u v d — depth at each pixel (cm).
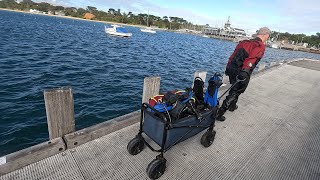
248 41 402
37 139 609
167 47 4281
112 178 274
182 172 298
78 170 282
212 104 338
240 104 596
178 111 293
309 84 962
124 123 398
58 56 1906
